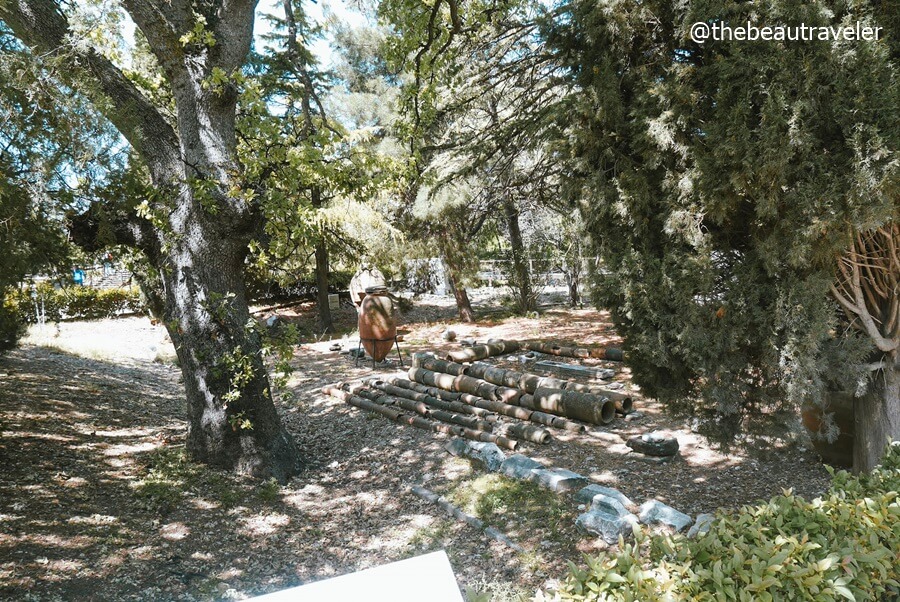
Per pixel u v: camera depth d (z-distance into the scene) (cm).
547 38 685
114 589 471
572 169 654
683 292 547
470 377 1050
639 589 240
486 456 739
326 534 607
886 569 282
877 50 448
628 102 599
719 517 309
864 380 540
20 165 491
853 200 449
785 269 515
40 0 605
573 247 1411
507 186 1370
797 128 457
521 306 1947
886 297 561
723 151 486
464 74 1135
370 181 848
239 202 709
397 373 1217
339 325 1936
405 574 182
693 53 569
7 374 964
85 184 545
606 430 850
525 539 575
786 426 564
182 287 713
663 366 621
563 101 799
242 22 723
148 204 666
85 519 558
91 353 1315
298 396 1102
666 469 715
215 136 707
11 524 521
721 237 560
